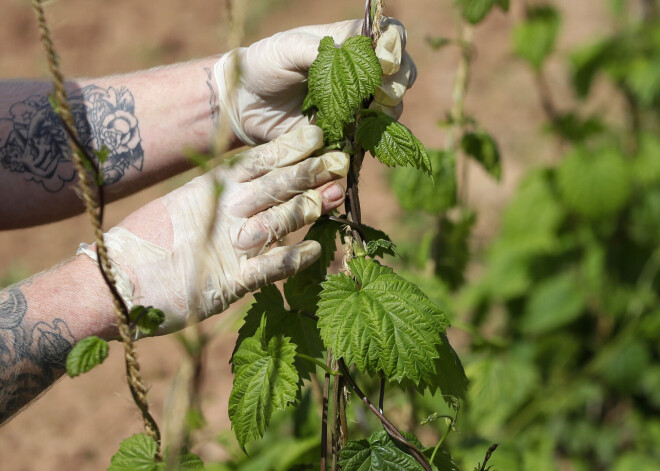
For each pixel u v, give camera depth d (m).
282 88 2.12
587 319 4.69
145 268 1.82
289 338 1.78
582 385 4.31
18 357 1.88
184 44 8.31
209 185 1.86
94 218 1.41
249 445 2.92
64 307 1.92
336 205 1.85
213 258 1.80
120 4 8.92
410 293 1.69
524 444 4.02
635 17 4.40
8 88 2.59
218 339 5.29
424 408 2.85
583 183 4.21
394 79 1.87
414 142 1.75
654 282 4.48
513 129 7.12
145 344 5.10
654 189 4.43
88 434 4.77
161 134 2.43
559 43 7.70
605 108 4.61
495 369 3.00
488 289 4.78
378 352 1.62
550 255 4.73
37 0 1.31
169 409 1.73
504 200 6.45
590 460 4.30
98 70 7.95
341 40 2.00
